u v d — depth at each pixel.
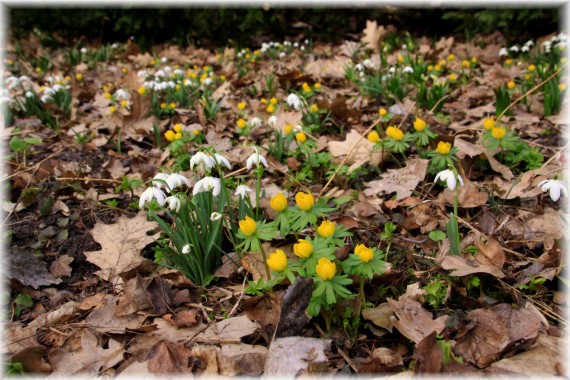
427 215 0.91
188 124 1.48
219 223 0.77
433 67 1.94
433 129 1.27
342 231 0.66
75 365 0.65
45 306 0.78
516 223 0.87
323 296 0.63
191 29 3.23
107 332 0.70
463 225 0.88
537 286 0.72
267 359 0.61
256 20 3.14
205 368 0.64
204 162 0.76
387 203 0.95
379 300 0.73
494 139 1.00
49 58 2.68
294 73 1.80
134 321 0.72
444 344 0.58
